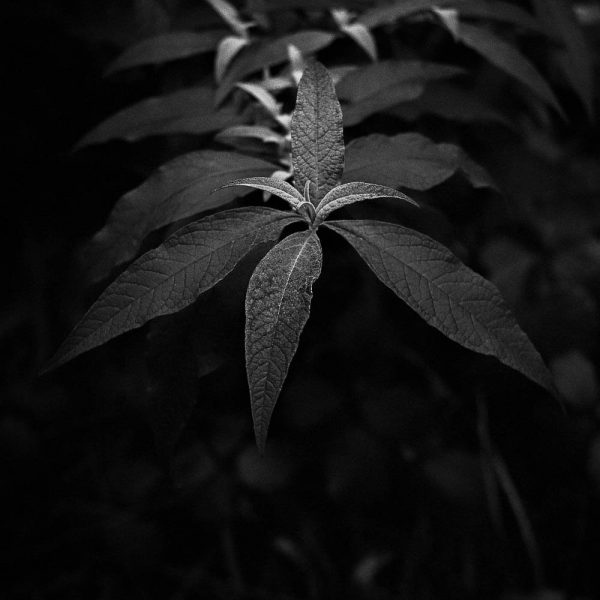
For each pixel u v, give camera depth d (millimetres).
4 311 1077
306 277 519
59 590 1160
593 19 972
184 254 535
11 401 1113
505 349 527
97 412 1096
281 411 881
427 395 882
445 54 834
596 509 1022
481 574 1144
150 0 795
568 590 1109
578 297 930
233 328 608
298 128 561
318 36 680
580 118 1012
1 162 890
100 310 529
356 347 854
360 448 877
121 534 1080
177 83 784
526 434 930
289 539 1124
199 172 609
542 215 989
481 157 903
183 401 612
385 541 1156
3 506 1133
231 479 960
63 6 808
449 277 531
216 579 1160
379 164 607
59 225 938
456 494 902
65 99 872
